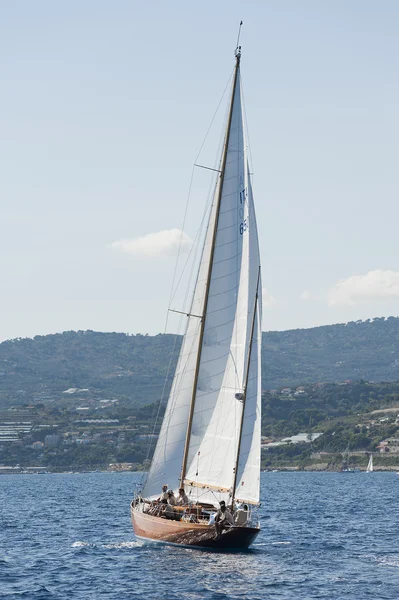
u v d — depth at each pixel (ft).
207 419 409.90
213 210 413.59
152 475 423.23
